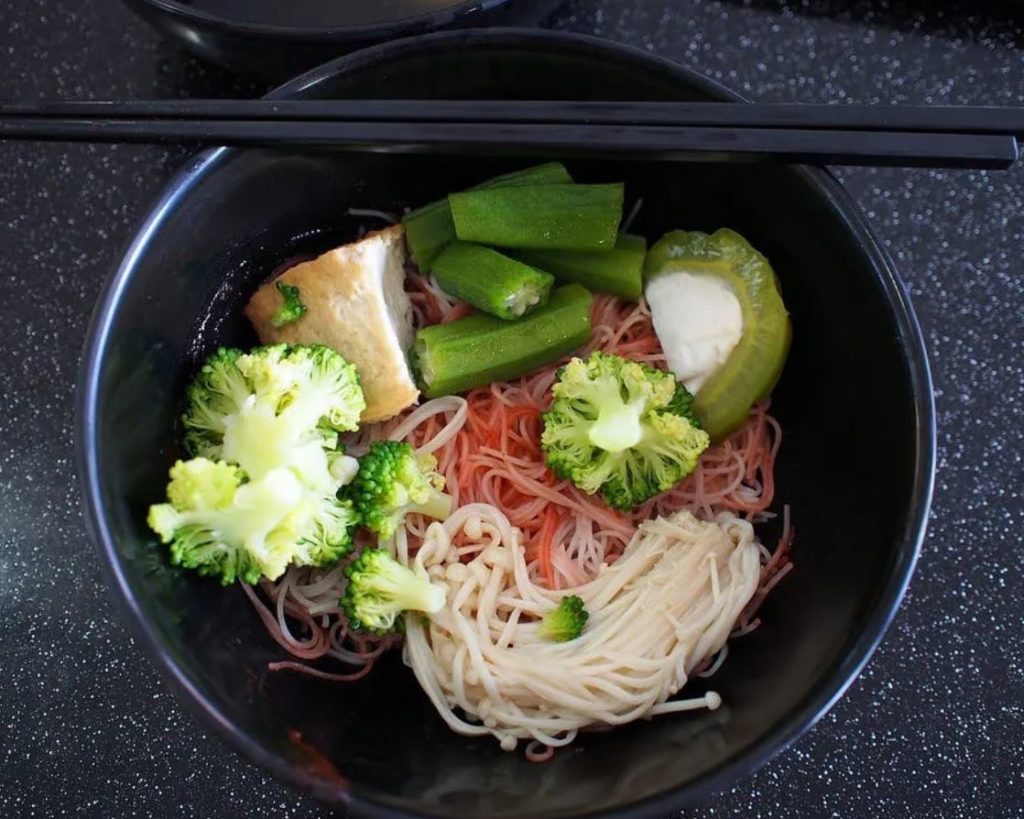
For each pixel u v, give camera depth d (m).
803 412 0.26
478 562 0.25
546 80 0.25
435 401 0.27
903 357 0.23
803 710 0.21
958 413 0.29
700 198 0.26
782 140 0.23
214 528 0.22
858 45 0.30
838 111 0.23
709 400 0.26
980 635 0.27
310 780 0.21
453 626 0.25
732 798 0.27
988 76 0.30
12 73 0.30
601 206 0.26
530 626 0.25
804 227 0.25
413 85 0.25
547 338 0.26
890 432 0.23
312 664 0.25
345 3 0.29
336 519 0.24
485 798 0.22
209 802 0.27
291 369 0.23
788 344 0.26
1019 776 0.27
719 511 0.27
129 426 0.23
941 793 0.26
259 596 0.25
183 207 0.23
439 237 0.27
